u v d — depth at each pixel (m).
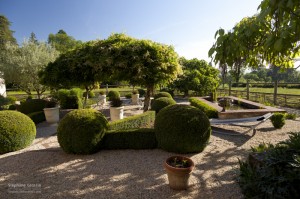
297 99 9.48
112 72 6.28
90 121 3.74
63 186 2.62
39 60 11.98
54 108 6.80
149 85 6.93
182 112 3.70
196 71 14.94
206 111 6.23
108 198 2.35
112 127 4.46
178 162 2.62
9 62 11.95
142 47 6.09
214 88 14.72
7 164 3.31
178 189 2.49
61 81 6.80
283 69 1.97
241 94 13.43
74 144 3.58
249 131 5.19
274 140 4.39
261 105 7.34
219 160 3.39
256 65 1.92
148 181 2.73
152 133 3.98
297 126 5.53
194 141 3.57
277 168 1.99
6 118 4.03
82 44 6.89
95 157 3.60
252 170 2.12
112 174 2.94
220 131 5.28
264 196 1.88
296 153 2.10
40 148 4.25
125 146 4.02
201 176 2.84
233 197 2.30
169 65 6.26
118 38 6.48
